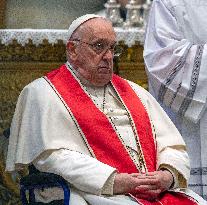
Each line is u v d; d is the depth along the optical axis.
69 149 16.55
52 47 24.73
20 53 24.61
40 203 16.64
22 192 16.64
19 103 17.45
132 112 17.61
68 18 28.27
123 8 26.69
